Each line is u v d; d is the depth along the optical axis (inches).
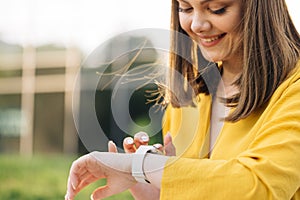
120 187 63.2
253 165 54.3
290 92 58.3
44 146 435.5
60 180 318.7
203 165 55.6
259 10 60.4
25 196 297.3
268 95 60.2
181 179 55.5
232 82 64.7
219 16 59.1
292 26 64.4
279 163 54.4
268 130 56.8
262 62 60.2
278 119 57.0
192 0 59.0
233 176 54.2
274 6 61.1
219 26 59.2
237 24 59.8
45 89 434.0
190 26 60.6
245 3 59.6
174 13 64.6
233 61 64.1
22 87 439.2
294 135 55.8
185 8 60.3
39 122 436.5
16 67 442.3
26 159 379.6
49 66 431.2
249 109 60.4
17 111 444.8
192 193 54.9
